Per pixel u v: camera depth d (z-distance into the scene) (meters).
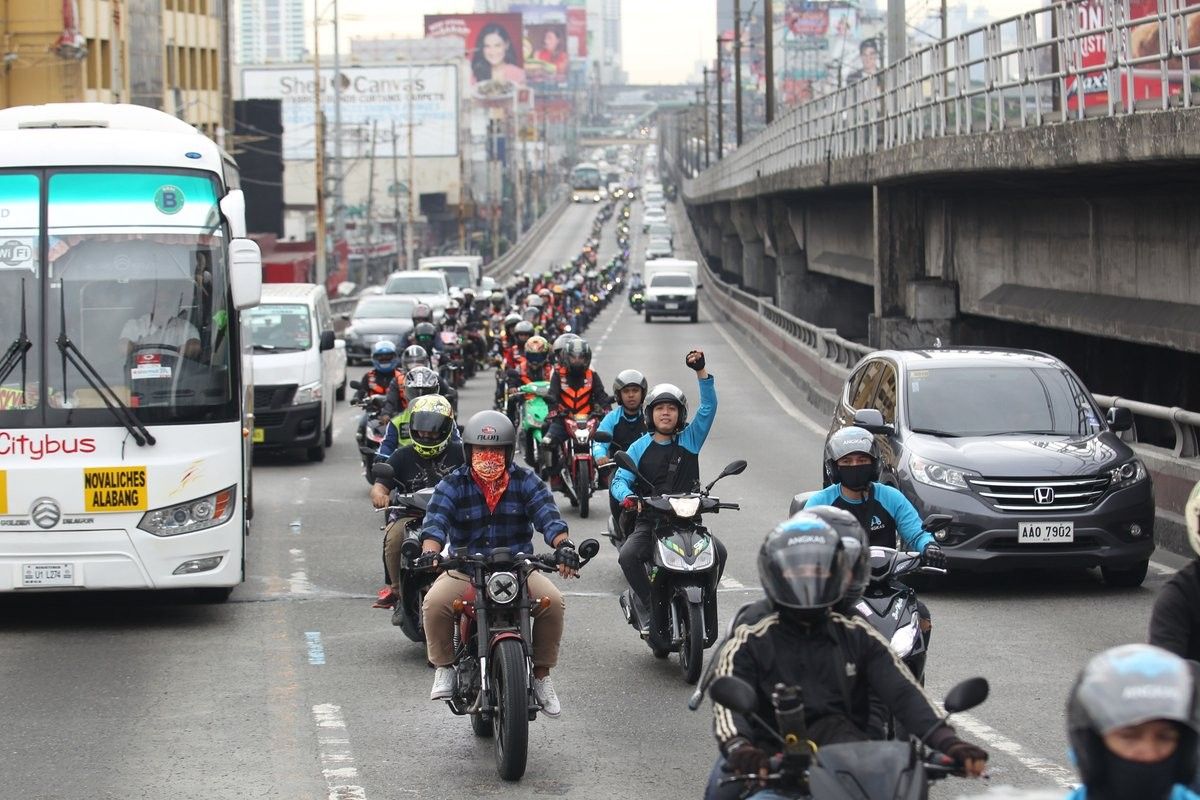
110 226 15.96
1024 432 18.14
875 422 15.64
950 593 17.31
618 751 11.32
